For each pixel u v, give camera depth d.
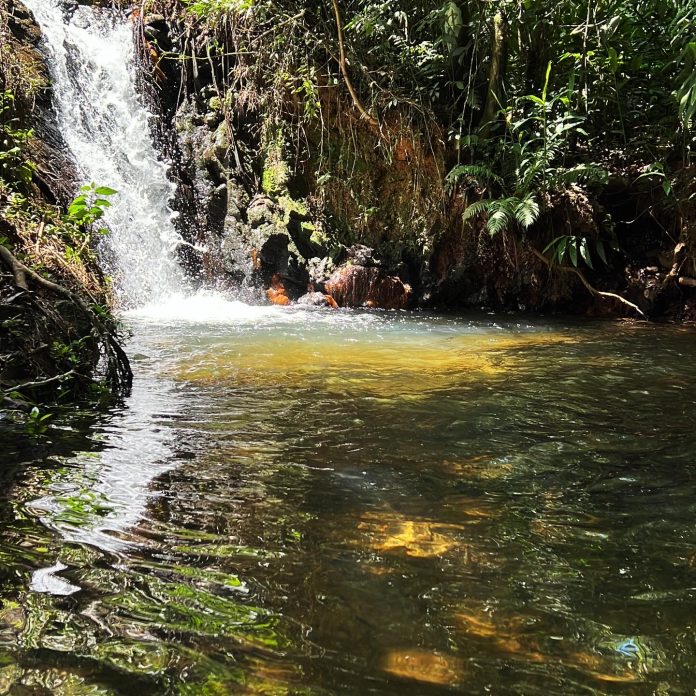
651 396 3.65
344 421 3.10
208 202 7.88
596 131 7.70
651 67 7.28
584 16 7.35
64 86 7.14
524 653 1.40
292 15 7.61
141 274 7.05
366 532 1.96
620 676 1.34
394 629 1.47
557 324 6.62
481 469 2.51
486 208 7.20
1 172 5.12
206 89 8.23
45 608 1.50
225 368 4.18
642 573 1.75
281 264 7.61
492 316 7.20
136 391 3.56
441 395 3.62
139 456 2.56
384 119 7.62
